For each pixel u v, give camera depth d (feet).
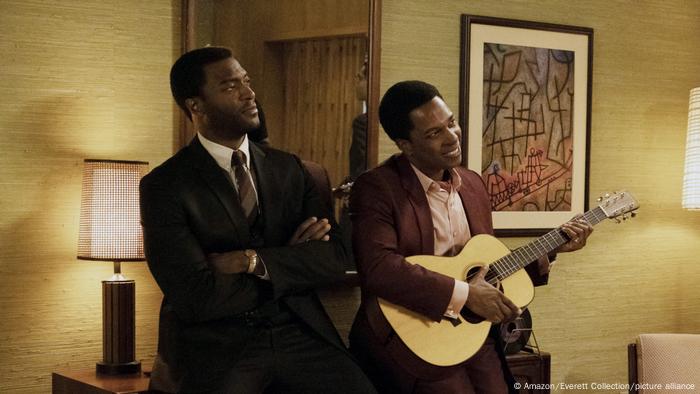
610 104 15.35
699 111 14.83
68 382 10.82
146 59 11.85
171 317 9.80
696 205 14.80
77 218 11.50
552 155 14.71
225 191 9.72
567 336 15.10
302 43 12.46
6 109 11.05
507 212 14.34
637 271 15.70
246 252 9.52
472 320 10.64
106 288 10.98
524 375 13.15
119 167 10.82
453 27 13.91
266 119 12.18
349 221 12.70
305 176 10.48
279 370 9.75
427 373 10.42
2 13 11.00
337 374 9.93
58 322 11.43
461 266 10.77
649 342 11.77
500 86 14.21
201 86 9.82
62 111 11.36
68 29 11.37
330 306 12.96
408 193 10.88
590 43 14.97
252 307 9.53
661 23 15.79
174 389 9.62
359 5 12.79
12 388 11.18
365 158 12.87
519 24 14.30
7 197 11.09
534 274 11.58
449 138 10.77
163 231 9.39
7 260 11.10
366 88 12.88
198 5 11.89
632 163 15.60
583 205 15.03
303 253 9.78
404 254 10.81
